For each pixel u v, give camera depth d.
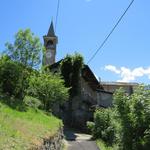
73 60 43.84
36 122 16.30
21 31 23.23
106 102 52.88
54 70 47.44
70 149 23.19
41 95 31.09
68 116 43.56
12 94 21.92
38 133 12.58
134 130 16.05
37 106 26.78
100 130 29.92
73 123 43.22
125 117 16.44
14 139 9.52
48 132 14.63
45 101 31.22
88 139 30.36
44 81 31.23
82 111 45.00
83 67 45.75
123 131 16.50
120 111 16.94
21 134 10.76
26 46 23.22
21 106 19.50
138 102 15.58
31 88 30.36
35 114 20.11
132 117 16.11
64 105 43.81
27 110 19.78
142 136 15.62
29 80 24.84
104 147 23.97
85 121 44.12
